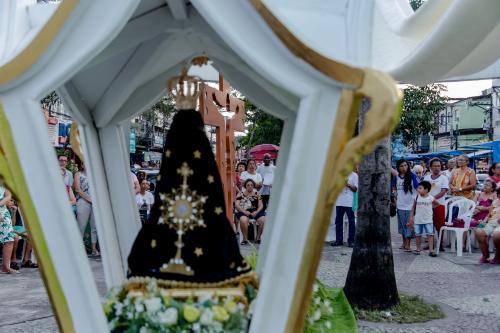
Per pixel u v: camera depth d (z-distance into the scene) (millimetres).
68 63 2139
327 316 3309
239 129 7004
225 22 2074
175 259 2684
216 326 2420
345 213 10539
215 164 2896
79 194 8570
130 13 2115
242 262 2834
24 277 7352
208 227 2754
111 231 3482
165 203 2785
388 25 2887
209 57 3498
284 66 2066
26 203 2193
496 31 2877
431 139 38906
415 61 2668
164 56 3283
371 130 1891
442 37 2506
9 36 2455
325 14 2713
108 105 3277
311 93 2045
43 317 5352
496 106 33250
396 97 1861
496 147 19812
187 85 2910
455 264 8359
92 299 2217
